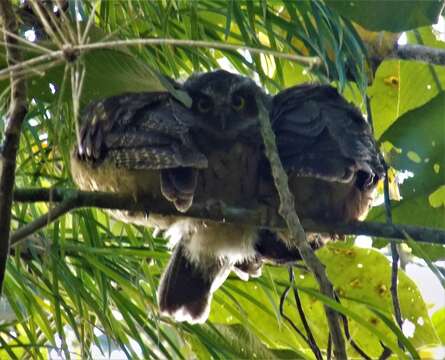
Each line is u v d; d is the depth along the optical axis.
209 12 8.93
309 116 7.80
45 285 7.91
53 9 7.07
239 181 8.17
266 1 8.09
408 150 9.25
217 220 7.39
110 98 7.74
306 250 5.82
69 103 7.66
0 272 5.96
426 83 10.21
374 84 10.29
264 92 9.02
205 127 8.30
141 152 7.21
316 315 9.65
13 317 8.69
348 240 10.00
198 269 8.91
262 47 8.03
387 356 7.21
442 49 9.41
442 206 9.59
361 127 8.02
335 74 8.35
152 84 7.51
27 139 7.72
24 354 8.51
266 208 8.02
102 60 7.24
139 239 8.71
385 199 7.60
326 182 7.82
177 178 7.06
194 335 8.39
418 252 7.36
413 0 7.25
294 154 7.51
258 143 8.21
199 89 8.72
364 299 9.91
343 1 7.29
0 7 5.87
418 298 9.91
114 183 7.51
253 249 8.73
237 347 8.57
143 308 8.20
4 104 6.75
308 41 7.93
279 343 9.62
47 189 6.71
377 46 9.30
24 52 6.76
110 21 8.08
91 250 7.59
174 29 8.40
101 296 7.91
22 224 7.71
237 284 9.59
